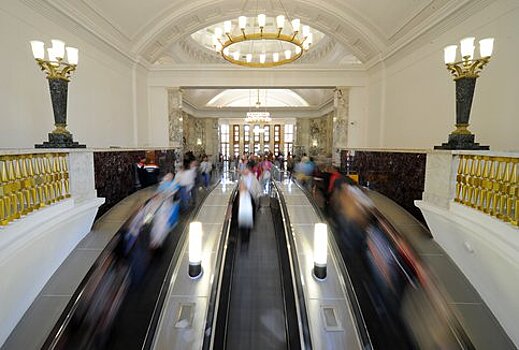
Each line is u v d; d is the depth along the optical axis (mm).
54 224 3312
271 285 4219
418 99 7246
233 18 9312
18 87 4840
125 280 3578
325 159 16156
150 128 10977
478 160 3164
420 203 4316
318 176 8547
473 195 3258
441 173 3889
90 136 7051
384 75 9297
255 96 21062
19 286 2822
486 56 3592
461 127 3840
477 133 5145
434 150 4055
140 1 7430
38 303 3062
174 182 6227
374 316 3246
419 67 7211
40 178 3260
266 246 5242
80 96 6637
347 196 6102
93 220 4547
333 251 4176
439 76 6352
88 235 4379
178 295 3426
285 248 4691
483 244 2984
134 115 9625
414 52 7449
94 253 3914
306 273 3848
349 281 3588
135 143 9703
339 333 3006
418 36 6922
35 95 5215
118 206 5777
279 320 3621
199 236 3762
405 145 7934
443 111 6207
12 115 4723
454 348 2588
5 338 2625
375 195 6938
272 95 20906
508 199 2654
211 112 19438
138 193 6871
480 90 5074
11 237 2631
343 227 5246
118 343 2873
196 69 10789
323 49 11867
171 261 3900
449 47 3877
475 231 3033
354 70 10719
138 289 3584
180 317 3113
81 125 6676
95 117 7289
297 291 3441
